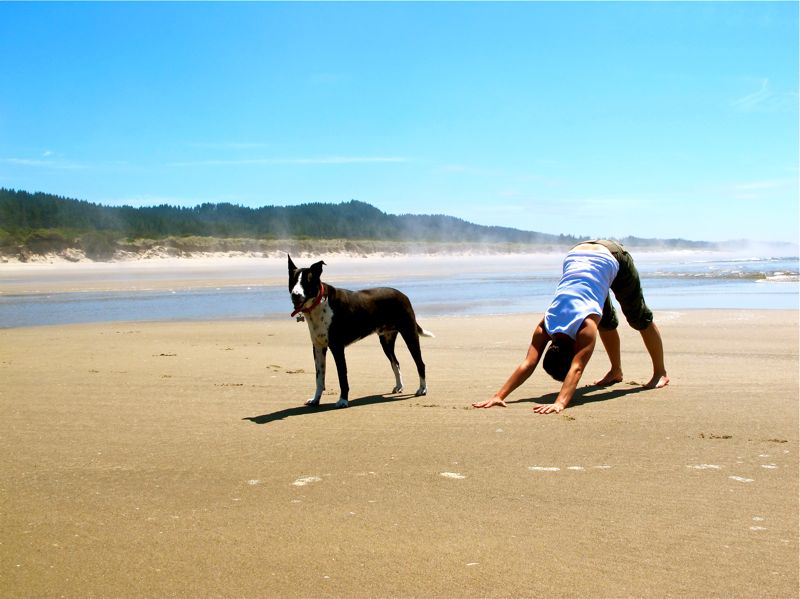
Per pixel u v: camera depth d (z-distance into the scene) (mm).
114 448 6242
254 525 4305
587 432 6641
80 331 17469
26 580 3588
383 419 7344
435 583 3496
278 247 123750
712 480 5148
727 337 14047
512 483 5086
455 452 5953
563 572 3604
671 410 7625
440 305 24797
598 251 8797
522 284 38875
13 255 86875
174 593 3426
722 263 79312
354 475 5328
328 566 3705
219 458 5875
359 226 179750
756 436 6473
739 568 3633
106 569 3705
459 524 4281
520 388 9195
